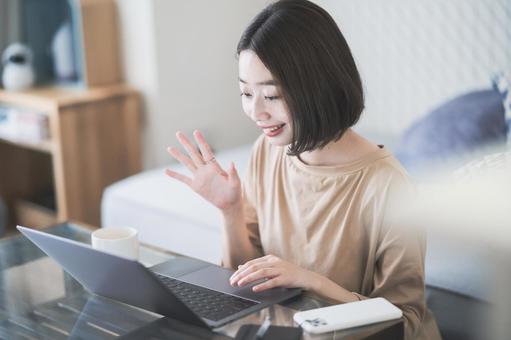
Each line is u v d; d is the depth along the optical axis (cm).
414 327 129
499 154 156
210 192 142
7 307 127
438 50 282
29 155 333
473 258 97
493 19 266
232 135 326
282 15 125
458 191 113
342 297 126
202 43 304
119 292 121
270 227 149
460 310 160
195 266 139
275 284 124
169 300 110
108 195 241
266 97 127
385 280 131
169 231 223
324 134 128
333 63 126
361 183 136
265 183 151
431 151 242
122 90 293
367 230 137
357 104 129
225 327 113
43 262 149
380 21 295
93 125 286
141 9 287
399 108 298
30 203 325
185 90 303
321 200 140
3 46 308
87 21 288
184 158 141
